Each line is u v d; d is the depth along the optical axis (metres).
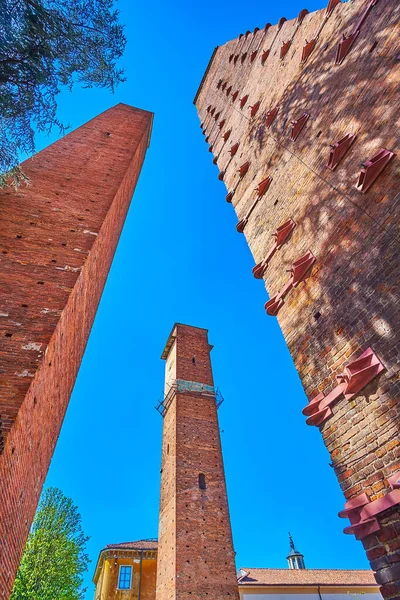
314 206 6.57
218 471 20.58
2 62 5.15
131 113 17.73
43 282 6.10
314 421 5.01
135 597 23.95
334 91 7.18
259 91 12.39
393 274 4.46
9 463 3.84
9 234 6.88
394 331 4.22
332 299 5.39
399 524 3.55
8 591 4.48
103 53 6.08
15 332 5.00
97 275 8.73
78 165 10.82
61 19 5.55
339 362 4.94
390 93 5.47
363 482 4.11
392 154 4.94
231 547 17.62
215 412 23.78
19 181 7.28
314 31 9.15
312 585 23.52
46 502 23.23
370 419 4.20
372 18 6.68
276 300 6.67
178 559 16.33
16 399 4.11
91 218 8.41
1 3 4.86
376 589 24.50
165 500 20.11
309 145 7.46
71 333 6.62
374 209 5.04
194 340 29.16
